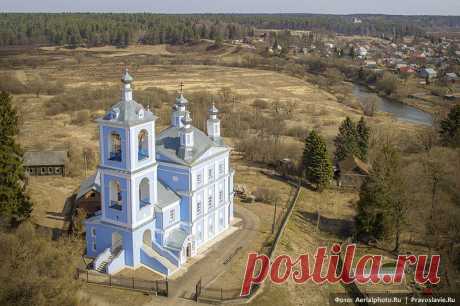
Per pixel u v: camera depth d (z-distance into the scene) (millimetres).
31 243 57750
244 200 96500
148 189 67688
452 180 82375
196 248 73750
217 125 79062
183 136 71812
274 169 120812
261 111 186875
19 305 45875
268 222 85938
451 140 117625
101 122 63125
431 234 78250
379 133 140000
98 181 80875
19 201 74312
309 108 195625
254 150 128625
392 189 79312
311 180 108875
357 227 83062
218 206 79312
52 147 127500
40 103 187125
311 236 84188
